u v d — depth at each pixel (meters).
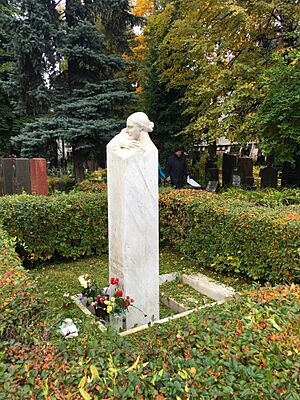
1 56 14.51
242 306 2.16
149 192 3.48
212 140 10.41
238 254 4.68
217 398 1.37
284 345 1.69
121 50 11.83
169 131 11.62
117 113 10.77
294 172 9.32
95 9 10.56
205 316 2.06
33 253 5.38
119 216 3.47
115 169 3.46
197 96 10.45
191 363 1.57
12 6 13.99
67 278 5.00
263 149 8.06
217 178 11.45
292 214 4.33
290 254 3.99
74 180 10.59
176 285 4.83
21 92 10.54
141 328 3.16
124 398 1.36
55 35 9.60
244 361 1.62
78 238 5.73
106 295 3.61
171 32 10.58
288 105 7.19
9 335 1.91
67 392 1.42
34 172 6.84
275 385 1.40
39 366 1.56
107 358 1.66
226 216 4.75
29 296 2.22
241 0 9.77
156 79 11.73
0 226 4.43
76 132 9.36
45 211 5.36
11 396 1.36
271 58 8.84
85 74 10.51
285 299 2.20
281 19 10.11
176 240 5.88
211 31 10.45
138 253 3.50
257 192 7.68
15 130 13.64
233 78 9.84
